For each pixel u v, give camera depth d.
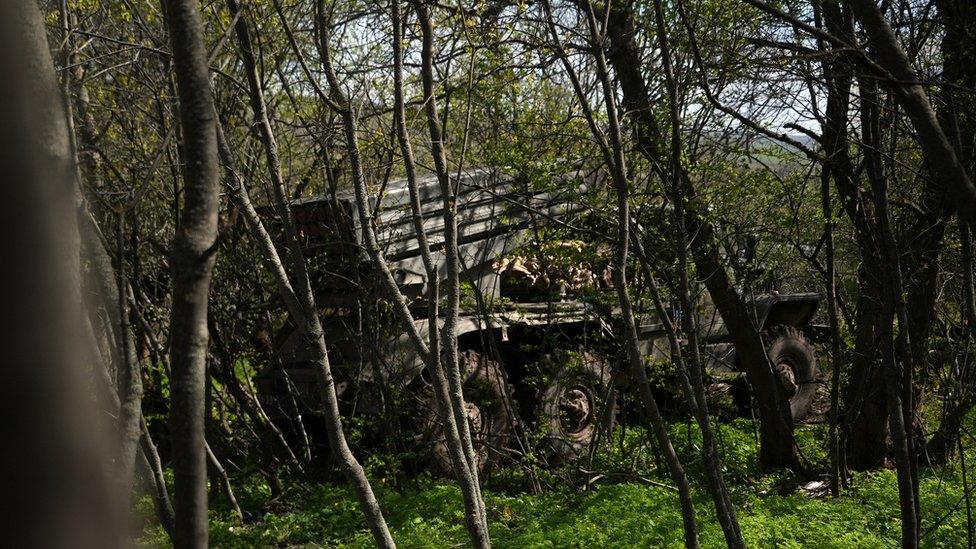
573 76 5.69
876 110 6.01
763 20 6.94
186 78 1.96
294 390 10.52
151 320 9.57
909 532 6.02
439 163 5.09
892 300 6.01
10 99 1.13
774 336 13.34
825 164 7.22
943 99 6.25
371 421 9.62
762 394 10.29
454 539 8.08
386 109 7.38
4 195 1.10
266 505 9.80
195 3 1.99
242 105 9.59
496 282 10.41
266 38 8.66
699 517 8.23
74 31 4.71
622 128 7.73
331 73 5.34
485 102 7.68
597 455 10.64
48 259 1.11
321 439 11.08
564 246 8.88
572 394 10.69
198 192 1.96
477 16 5.93
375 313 9.35
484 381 9.76
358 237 8.98
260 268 10.05
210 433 9.82
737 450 11.10
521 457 9.93
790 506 8.77
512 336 10.86
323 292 10.16
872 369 9.86
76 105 7.03
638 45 7.64
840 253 9.89
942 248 8.27
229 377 9.98
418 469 10.11
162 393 9.88
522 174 8.20
